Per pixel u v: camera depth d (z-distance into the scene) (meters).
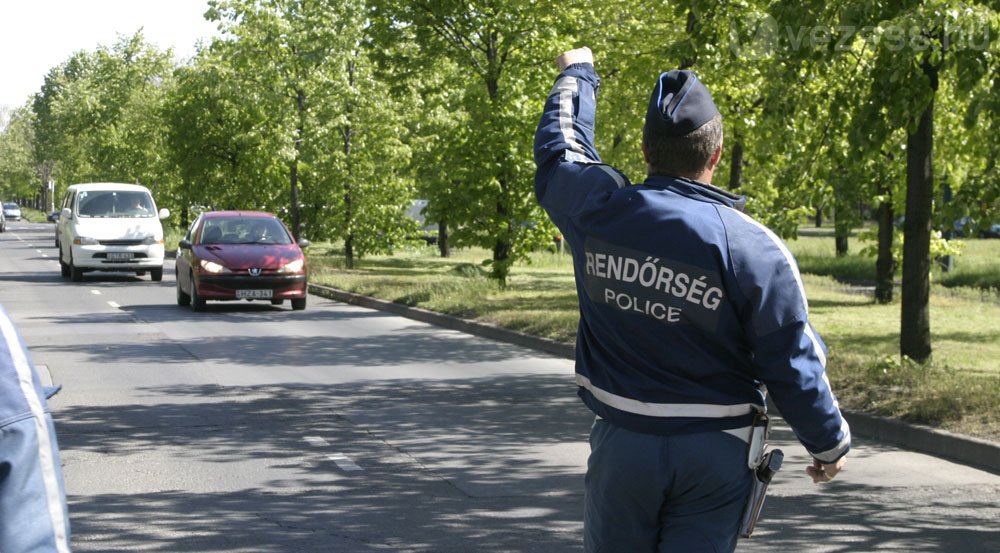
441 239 39.50
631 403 2.87
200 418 9.55
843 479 7.45
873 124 10.19
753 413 2.89
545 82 21.98
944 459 8.16
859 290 24.41
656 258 2.84
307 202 33.62
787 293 2.80
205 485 7.17
